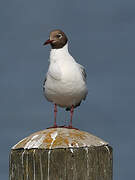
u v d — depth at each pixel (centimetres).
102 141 861
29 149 813
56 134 844
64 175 783
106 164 830
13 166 837
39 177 793
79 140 824
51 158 786
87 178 795
